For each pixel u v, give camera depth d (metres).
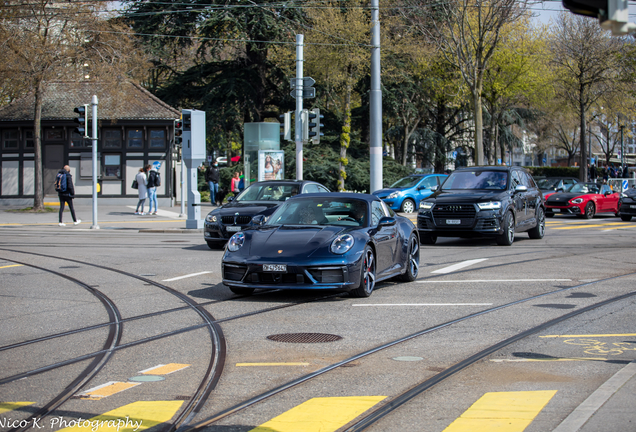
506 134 51.06
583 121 45.44
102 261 13.25
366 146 42.66
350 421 4.30
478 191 17.12
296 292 9.77
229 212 15.34
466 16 35.31
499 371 5.52
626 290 9.77
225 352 6.22
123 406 4.62
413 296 9.41
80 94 35.44
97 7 29.22
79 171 35.16
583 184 30.05
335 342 6.63
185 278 11.05
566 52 44.78
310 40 37.16
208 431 4.13
